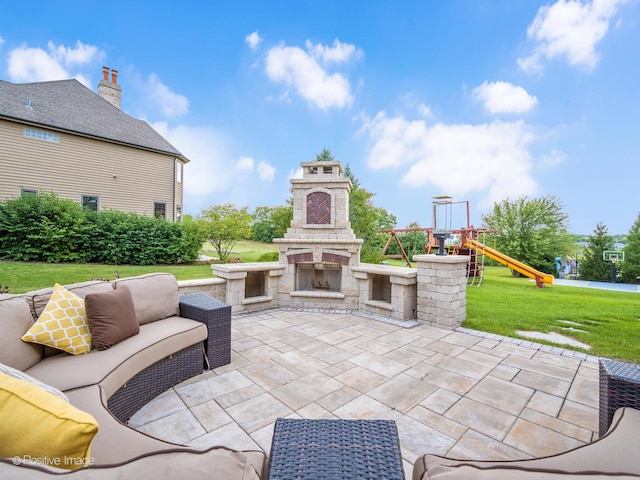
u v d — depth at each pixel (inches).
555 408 102.1
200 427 90.6
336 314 224.1
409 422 94.1
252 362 137.7
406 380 121.6
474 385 117.9
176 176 608.7
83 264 374.9
